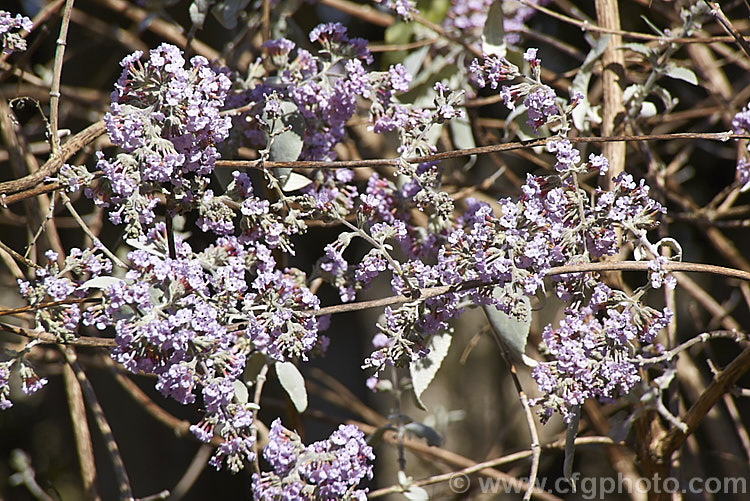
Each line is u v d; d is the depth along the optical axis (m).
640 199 1.88
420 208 1.91
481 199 2.19
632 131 2.05
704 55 2.39
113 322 1.83
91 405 2.01
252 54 2.14
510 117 2.04
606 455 2.15
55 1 2.14
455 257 1.86
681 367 2.24
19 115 2.58
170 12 2.54
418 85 2.12
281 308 1.86
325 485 1.86
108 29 2.60
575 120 2.03
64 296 1.84
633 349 1.88
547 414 1.86
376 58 2.45
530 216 1.85
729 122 2.24
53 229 2.08
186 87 1.84
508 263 1.84
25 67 2.17
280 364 1.96
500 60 1.88
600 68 2.09
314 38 1.94
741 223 2.16
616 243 1.87
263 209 1.87
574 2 2.77
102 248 1.85
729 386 1.95
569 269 1.85
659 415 2.03
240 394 1.87
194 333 1.83
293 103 1.94
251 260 1.88
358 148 2.22
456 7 2.15
